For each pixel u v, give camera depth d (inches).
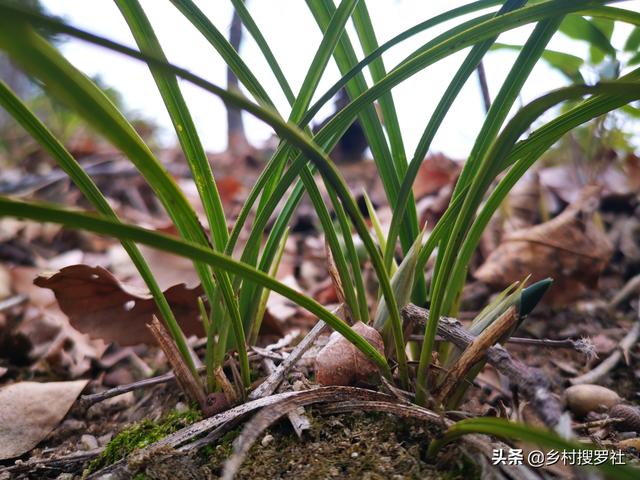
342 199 3.9
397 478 4.4
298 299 4.1
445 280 4.5
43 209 2.6
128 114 27.4
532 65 4.8
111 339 7.2
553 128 4.7
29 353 8.9
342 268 5.7
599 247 9.7
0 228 13.5
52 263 12.7
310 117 4.8
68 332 9.2
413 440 4.8
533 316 9.5
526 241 9.9
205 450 5.0
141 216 16.3
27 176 17.8
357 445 4.8
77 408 7.2
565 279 9.6
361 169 19.4
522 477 4.1
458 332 5.0
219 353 5.7
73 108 2.5
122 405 7.3
